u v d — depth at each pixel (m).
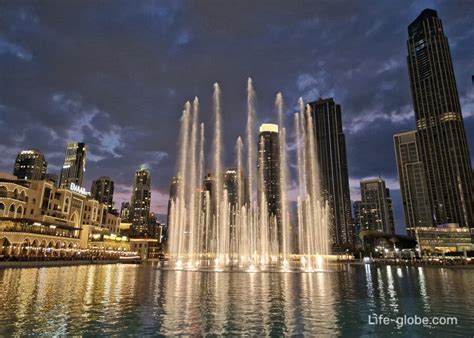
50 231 109.94
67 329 15.67
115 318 18.03
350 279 48.34
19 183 110.44
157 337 14.55
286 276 50.41
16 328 15.73
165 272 59.22
